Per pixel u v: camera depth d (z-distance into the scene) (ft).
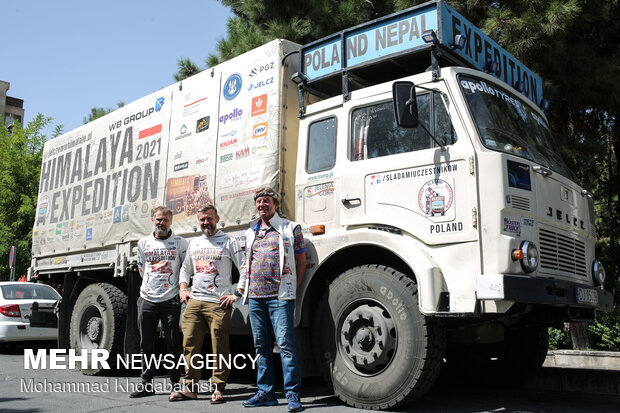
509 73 20.08
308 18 35.60
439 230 15.83
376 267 16.75
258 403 16.74
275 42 20.42
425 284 15.19
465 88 16.97
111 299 25.16
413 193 16.53
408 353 15.47
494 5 31.14
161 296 19.03
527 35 27.99
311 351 18.11
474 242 15.20
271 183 19.25
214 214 18.69
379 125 17.94
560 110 33.71
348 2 35.37
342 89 19.80
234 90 21.52
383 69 19.27
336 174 18.29
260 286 16.71
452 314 15.05
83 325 26.61
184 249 19.75
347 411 15.97
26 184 63.72
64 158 30.63
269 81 20.24
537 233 16.14
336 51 19.47
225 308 17.99
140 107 26.02
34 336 36.63
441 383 23.18
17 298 38.32
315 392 20.26
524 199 15.84
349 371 16.67
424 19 17.53
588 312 18.89
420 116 17.16
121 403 17.56
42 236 30.94
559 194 17.57
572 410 17.10
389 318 16.28
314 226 18.29
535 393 20.75
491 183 15.38
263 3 37.06
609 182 37.58
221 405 17.08
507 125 17.69
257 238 17.13
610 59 31.99
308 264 17.99
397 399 15.52
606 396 19.88
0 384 22.04
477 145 15.87
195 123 22.86
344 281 17.26
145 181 24.71
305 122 19.81
